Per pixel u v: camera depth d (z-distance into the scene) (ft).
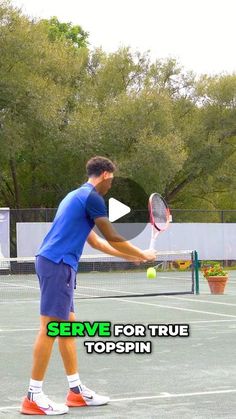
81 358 25.64
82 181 105.19
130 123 100.22
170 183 115.96
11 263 85.66
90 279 77.25
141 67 111.55
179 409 17.52
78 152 98.94
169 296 53.88
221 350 27.35
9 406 18.06
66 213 16.89
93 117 101.14
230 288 62.90
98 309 43.29
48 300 16.88
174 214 108.06
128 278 78.54
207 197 126.11
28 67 96.07
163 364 24.35
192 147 113.50
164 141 97.25
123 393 19.57
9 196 115.75
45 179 110.52
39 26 97.45
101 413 17.15
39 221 92.32
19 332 33.27
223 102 114.11
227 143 116.47
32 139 101.14
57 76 103.60
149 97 100.27
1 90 92.68
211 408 17.62
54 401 18.63
